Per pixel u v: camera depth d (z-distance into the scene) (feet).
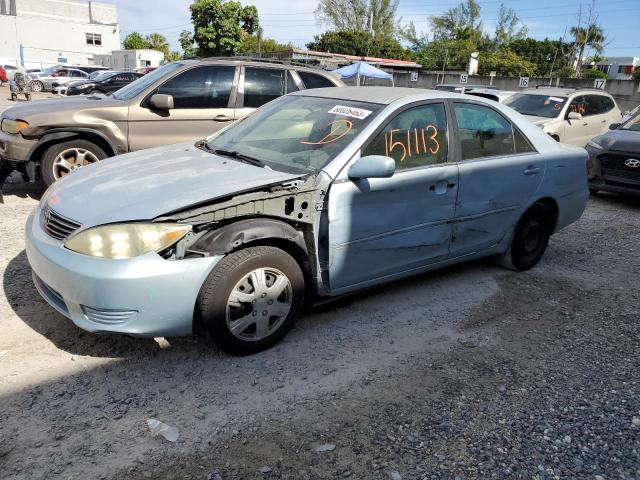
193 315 9.98
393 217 12.23
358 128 12.16
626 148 26.43
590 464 8.48
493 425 9.29
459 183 13.47
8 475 7.54
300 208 10.71
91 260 9.35
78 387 9.54
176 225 9.55
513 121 15.42
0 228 17.49
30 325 11.44
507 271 16.78
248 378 10.16
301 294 11.13
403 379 10.52
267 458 8.19
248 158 12.32
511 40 215.31
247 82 22.88
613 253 19.53
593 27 167.53
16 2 177.99
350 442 8.66
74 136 20.24
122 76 81.05
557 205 16.56
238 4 141.90
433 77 115.24
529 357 11.68
